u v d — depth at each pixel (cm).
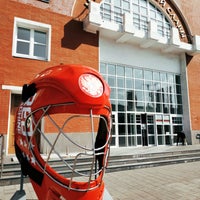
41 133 153
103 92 143
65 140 896
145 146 1315
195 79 1589
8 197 468
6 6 958
